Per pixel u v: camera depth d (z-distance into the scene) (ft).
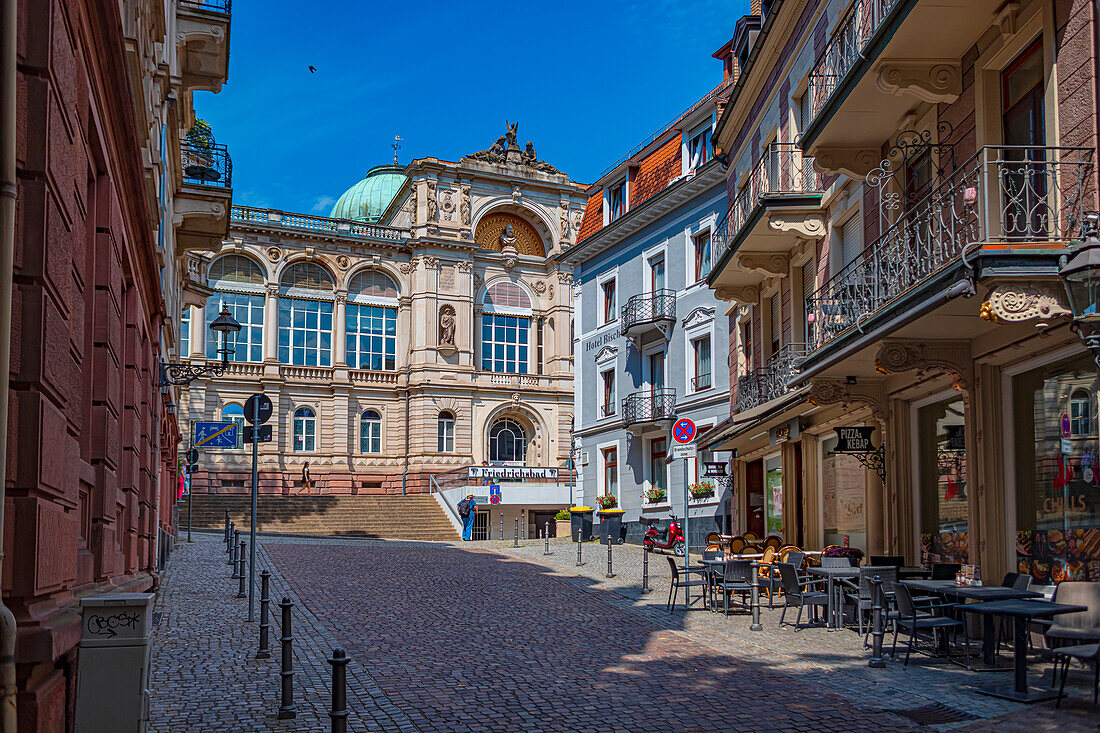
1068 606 29.53
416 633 44.04
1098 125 32.68
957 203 42.57
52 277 19.04
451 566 77.87
